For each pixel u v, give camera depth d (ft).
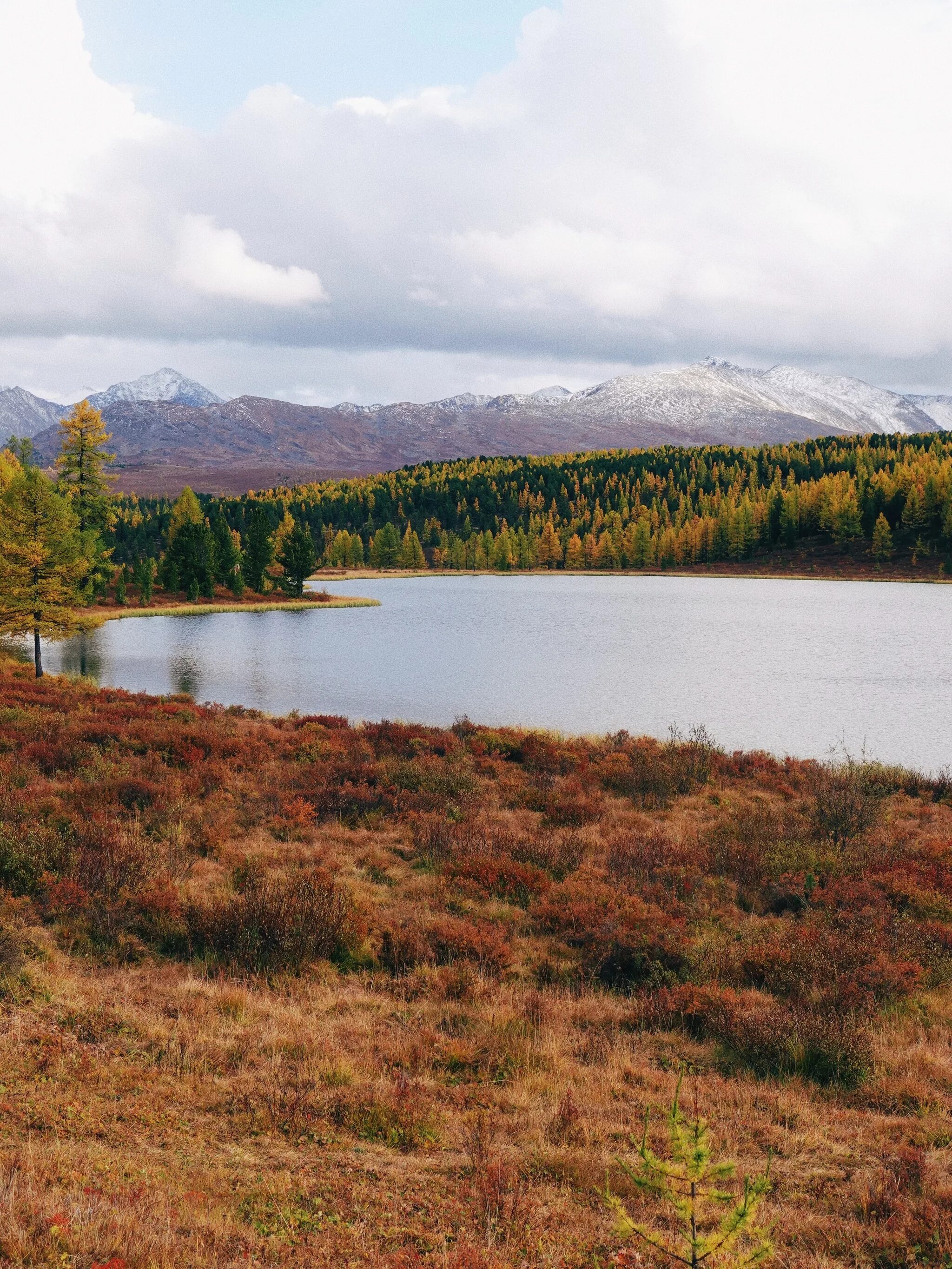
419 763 77.87
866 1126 26.13
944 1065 30.17
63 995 30.81
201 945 37.63
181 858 48.37
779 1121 26.30
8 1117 22.15
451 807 64.95
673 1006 33.83
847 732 111.96
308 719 102.12
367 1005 33.27
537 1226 19.31
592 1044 31.19
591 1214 20.24
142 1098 24.34
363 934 38.81
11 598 131.44
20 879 40.86
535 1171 22.15
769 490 642.22
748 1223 13.55
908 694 137.39
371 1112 24.34
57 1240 16.01
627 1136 24.30
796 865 53.11
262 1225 18.67
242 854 51.29
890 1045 32.19
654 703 130.00
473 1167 22.07
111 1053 27.02
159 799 59.57
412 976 36.04
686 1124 15.43
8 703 95.81
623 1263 17.88
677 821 66.54
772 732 111.86
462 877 48.78
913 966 37.91
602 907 44.52
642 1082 28.50
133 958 35.96
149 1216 17.81
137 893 41.14
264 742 86.38
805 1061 29.94
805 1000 34.12
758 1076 29.84
